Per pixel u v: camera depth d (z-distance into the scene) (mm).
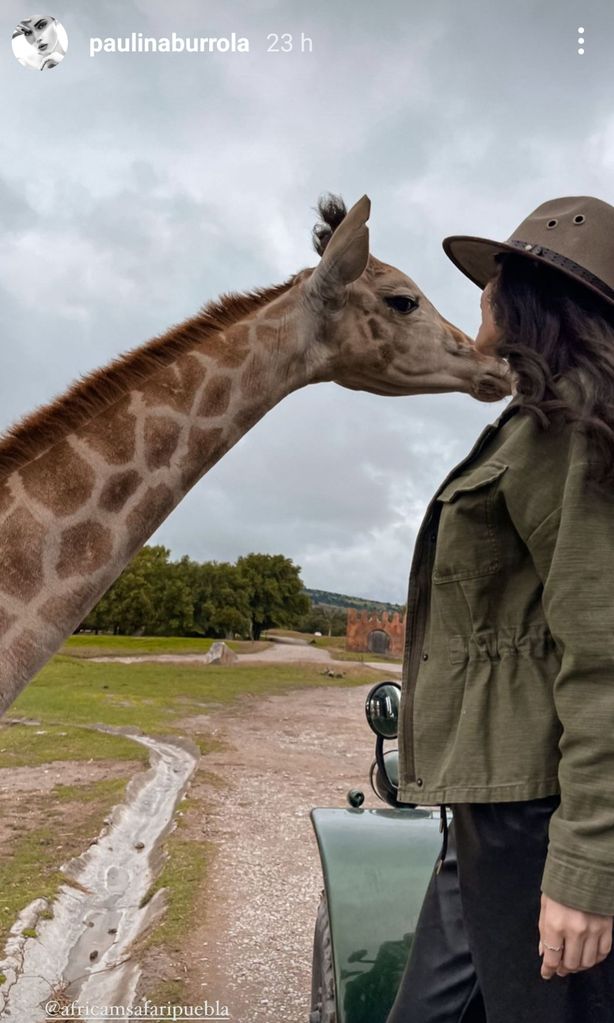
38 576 2662
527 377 1579
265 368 3203
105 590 2838
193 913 4965
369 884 2773
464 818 1635
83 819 6824
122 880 5770
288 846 6492
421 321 3523
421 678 1714
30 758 9289
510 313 1660
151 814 7492
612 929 1401
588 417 1449
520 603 1586
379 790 2916
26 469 2760
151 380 3016
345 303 3373
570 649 1389
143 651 28844
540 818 1512
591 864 1301
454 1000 1866
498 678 1584
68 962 4434
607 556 1400
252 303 3324
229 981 4148
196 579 48625
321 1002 3006
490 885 1573
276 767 9703
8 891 5090
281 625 51562
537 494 1538
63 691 16250
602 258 1616
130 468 2867
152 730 11836
